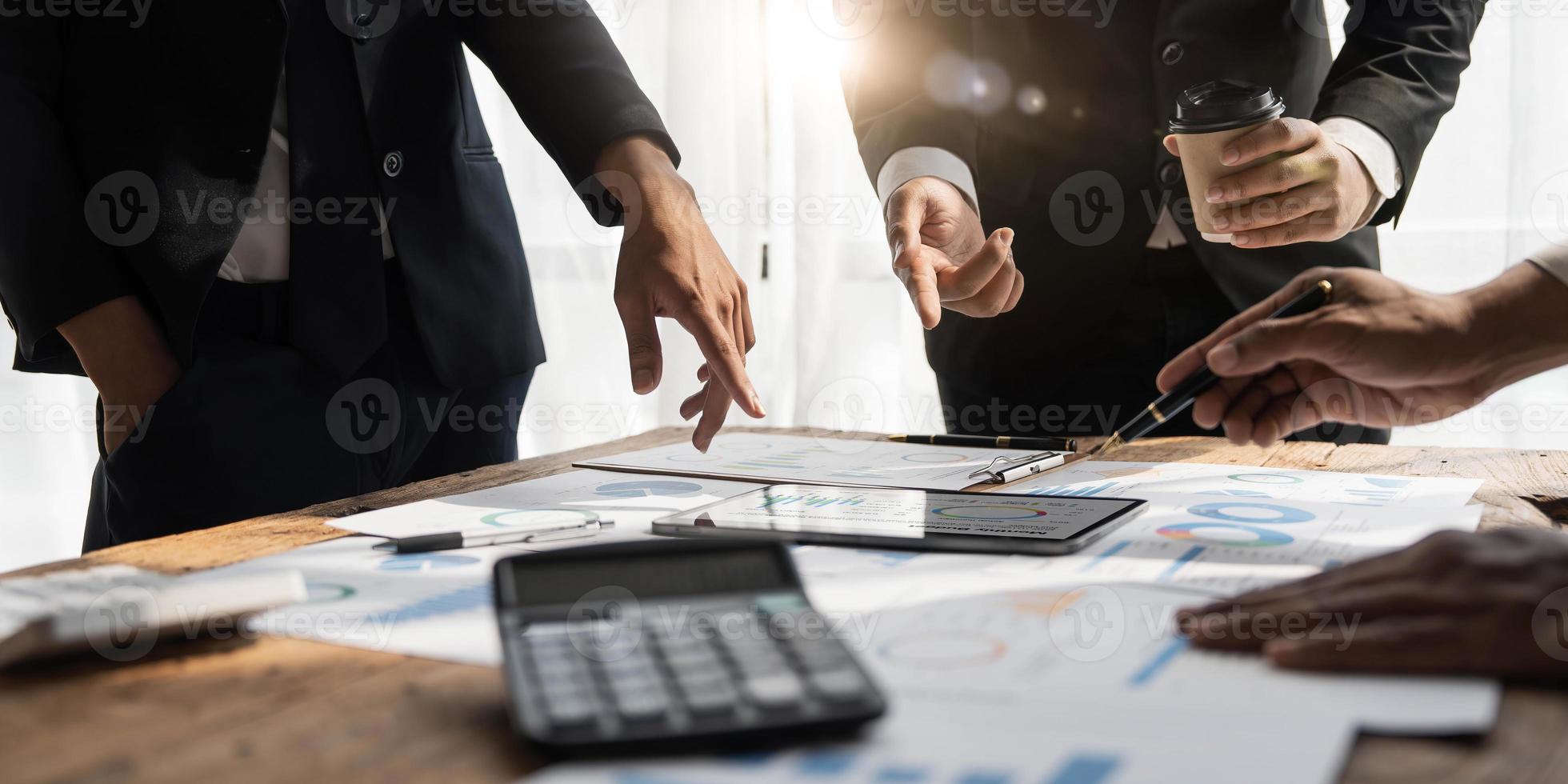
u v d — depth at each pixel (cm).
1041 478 80
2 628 48
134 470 91
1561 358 57
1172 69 108
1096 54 111
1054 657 41
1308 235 93
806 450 97
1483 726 33
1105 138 112
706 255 88
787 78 203
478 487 82
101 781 33
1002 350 121
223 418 92
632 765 33
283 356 96
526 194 212
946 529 60
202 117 92
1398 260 168
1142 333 116
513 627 39
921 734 34
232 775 33
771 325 208
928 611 47
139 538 93
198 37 91
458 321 105
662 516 69
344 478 101
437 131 105
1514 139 160
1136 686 37
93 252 91
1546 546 41
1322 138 88
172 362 95
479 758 34
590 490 80
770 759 33
